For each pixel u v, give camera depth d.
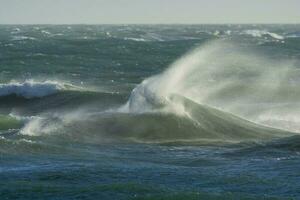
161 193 41.22
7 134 66.12
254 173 48.50
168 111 75.38
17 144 57.88
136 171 48.59
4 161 52.59
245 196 40.81
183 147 64.25
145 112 75.06
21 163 52.12
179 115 74.88
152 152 60.72
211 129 73.56
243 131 74.19
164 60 188.00
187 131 72.44
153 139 69.19
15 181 44.56
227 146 64.75
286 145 60.84
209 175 47.56
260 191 43.03
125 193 41.31
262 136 72.69
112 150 61.28
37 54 194.12
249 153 58.66
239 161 54.56
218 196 40.56
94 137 67.44
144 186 42.91
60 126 69.38
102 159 55.59
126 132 70.12
